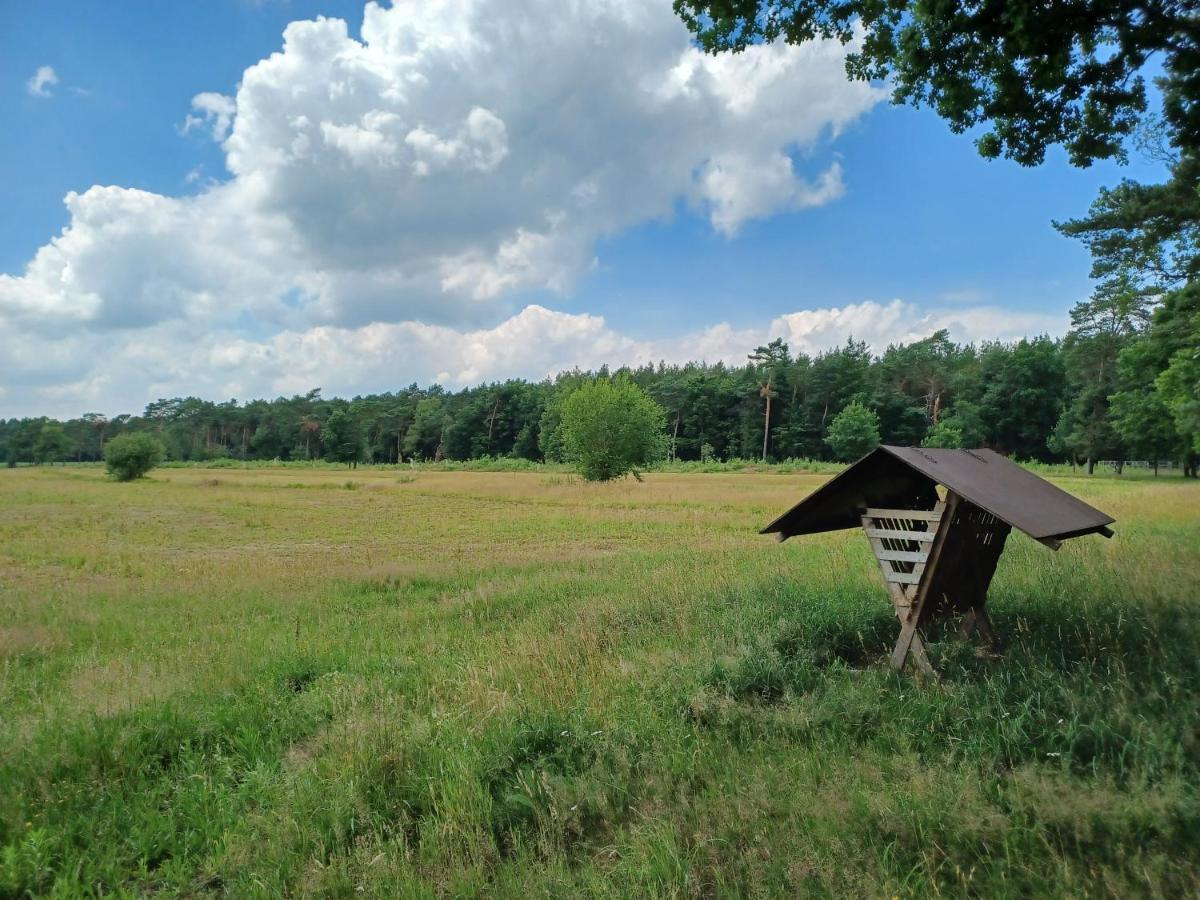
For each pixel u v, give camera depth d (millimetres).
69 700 5887
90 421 149500
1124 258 22047
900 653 5332
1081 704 4230
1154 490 28875
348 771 4281
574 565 13875
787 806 3572
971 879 2939
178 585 12883
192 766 4520
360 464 117688
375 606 10648
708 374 113625
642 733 4555
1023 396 82812
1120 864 2920
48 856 3486
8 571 15336
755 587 8883
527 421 117750
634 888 3033
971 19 7160
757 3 7895
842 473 5270
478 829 3607
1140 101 7770
